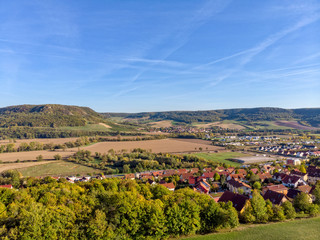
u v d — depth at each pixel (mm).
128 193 58625
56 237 45656
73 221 48719
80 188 65812
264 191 104188
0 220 45844
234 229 60125
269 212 69312
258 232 57938
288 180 127875
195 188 119750
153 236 52094
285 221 66938
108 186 69688
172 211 54875
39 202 54062
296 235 56094
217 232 58156
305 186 103938
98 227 47906
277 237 54906
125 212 51750
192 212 56844
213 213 59500
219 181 141000
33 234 43500
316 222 65500
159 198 64625
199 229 58094
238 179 140000
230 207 64562
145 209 54062
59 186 65500
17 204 51781
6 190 59406
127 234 51312
